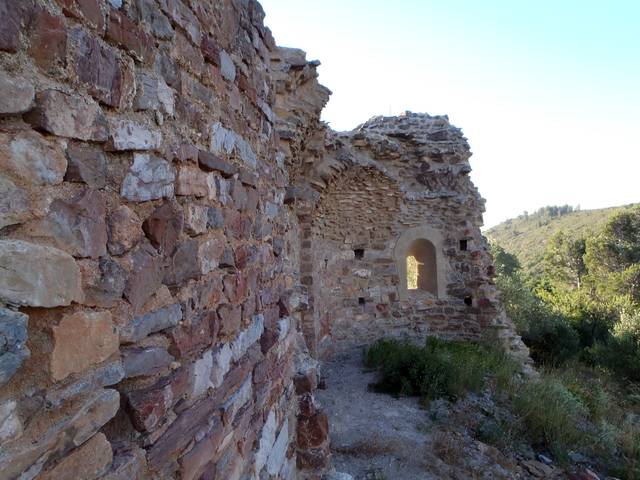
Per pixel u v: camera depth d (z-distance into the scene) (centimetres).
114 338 105
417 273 955
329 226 813
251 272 215
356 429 468
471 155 909
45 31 85
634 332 1059
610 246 2250
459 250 887
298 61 495
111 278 104
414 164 880
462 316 874
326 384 620
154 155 125
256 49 233
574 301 1477
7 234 78
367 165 787
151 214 124
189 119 150
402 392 569
